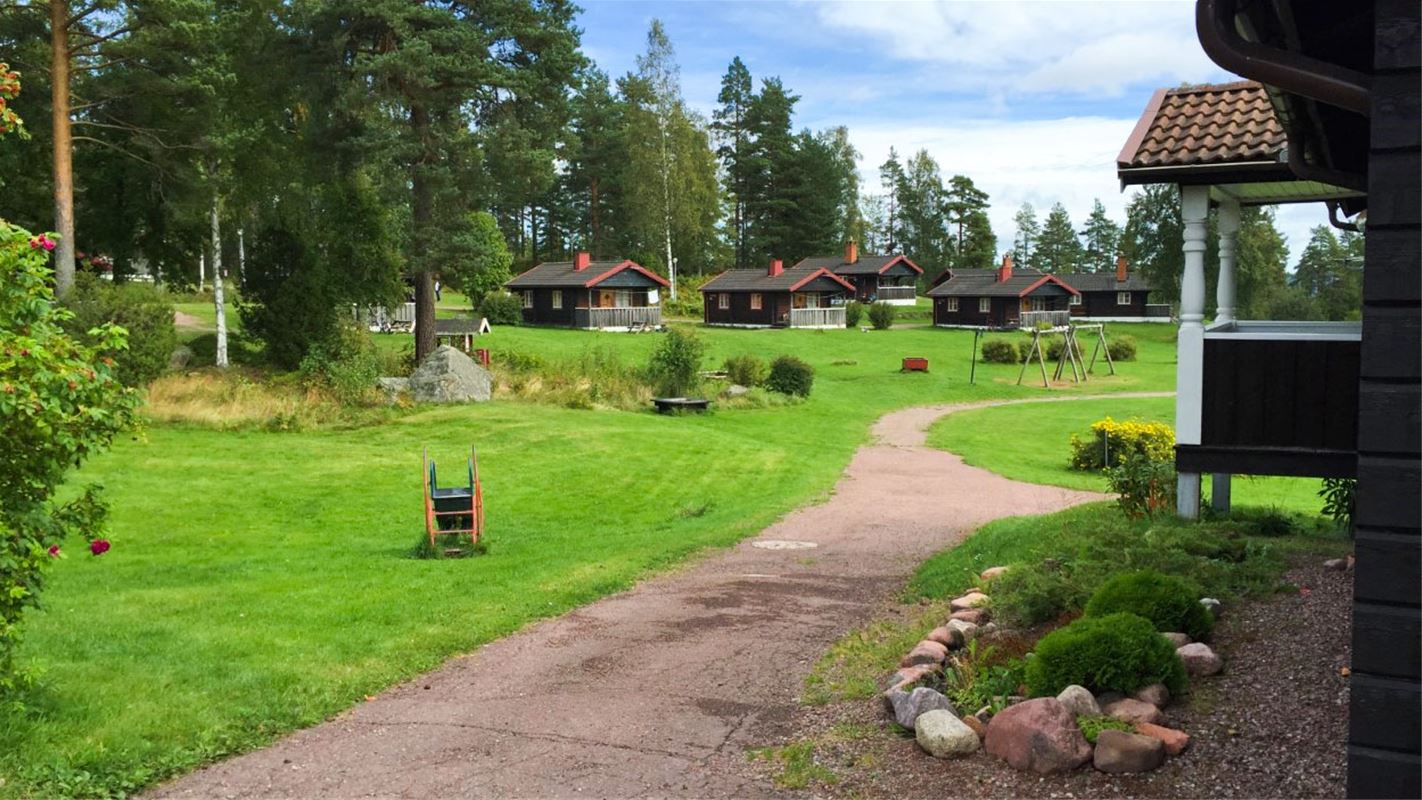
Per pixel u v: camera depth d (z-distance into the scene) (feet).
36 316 21.20
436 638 28.96
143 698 22.97
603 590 36.37
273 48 106.93
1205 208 33.96
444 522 48.78
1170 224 237.04
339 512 57.77
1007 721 18.29
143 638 28.76
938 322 246.47
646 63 233.76
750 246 315.99
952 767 18.16
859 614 32.55
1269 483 71.46
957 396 147.54
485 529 53.67
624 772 19.26
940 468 81.76
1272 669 20.21
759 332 206.69
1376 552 11.87
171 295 173.47
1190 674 20.40
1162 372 180.65
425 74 101.55
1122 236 410.31
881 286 281.74
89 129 107.86
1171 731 17.69
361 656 27.12
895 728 20.21
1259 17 16.60
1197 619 22.38
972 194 389.19
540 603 33.60
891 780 17.99
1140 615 22.47
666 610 33.40
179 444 77.00
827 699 23.22
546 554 44.60
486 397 102.63
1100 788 16.65
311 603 33.76
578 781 18.86
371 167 103.30
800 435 101.91
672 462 77.10
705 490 67.31
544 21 111.45
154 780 18.97
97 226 116.57
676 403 107.76
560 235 328.70
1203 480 65.00
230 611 32.58
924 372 167.22
